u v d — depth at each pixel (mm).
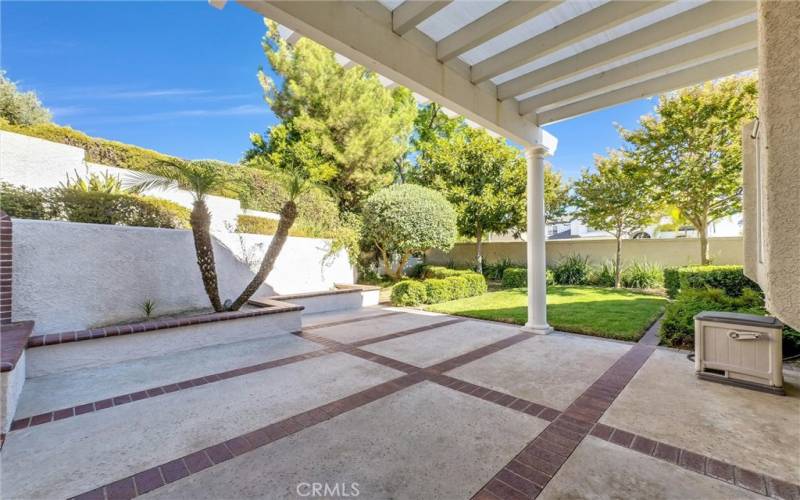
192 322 5266
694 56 4016
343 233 10453
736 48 3799
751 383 3543
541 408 3193
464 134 13867
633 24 3781
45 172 7332
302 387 3721
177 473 2291
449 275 11781
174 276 6355
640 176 10336
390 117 15344
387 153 14531
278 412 3143
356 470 2309
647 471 2277
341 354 4934
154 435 2762
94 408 3240
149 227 6230
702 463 2350
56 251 5023
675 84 4680
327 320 7438
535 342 5473
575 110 5578
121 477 2250
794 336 4289
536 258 6105
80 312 5207
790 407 3143
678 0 3391
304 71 13562
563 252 13984
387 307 9336
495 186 12648
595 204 11406
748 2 3223
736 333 3615
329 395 3508
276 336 5996
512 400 3367
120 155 8789
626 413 3072
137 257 5863
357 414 3096
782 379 3463
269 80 14359
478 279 11094
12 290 4598
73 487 2154
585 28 3570
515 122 5461
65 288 5086
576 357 4691
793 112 990
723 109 8766
